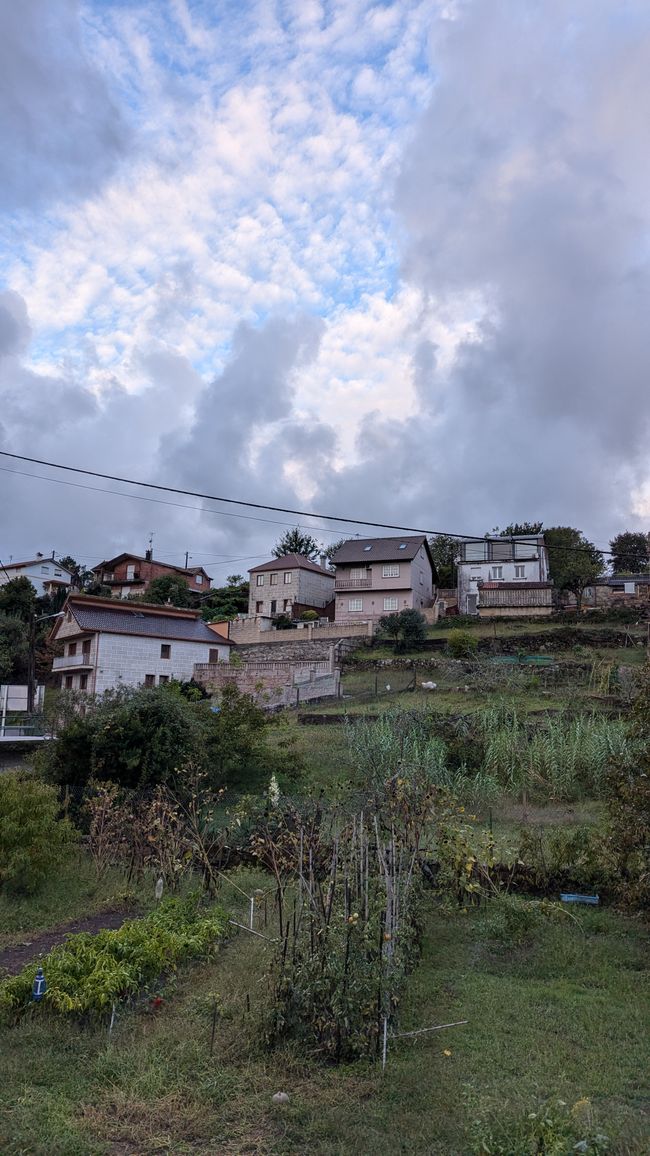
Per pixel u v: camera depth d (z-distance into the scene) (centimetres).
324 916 529
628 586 4828
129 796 1270
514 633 3575
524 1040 504
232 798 1502
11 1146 384
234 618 4884
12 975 656
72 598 3578
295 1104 427
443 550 6353
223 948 712
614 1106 412
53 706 2005
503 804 1399
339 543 7088
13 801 982
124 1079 457
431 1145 380
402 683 2770
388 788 775
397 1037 504
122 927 685
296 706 2569
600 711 1988
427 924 753
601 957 667
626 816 718
